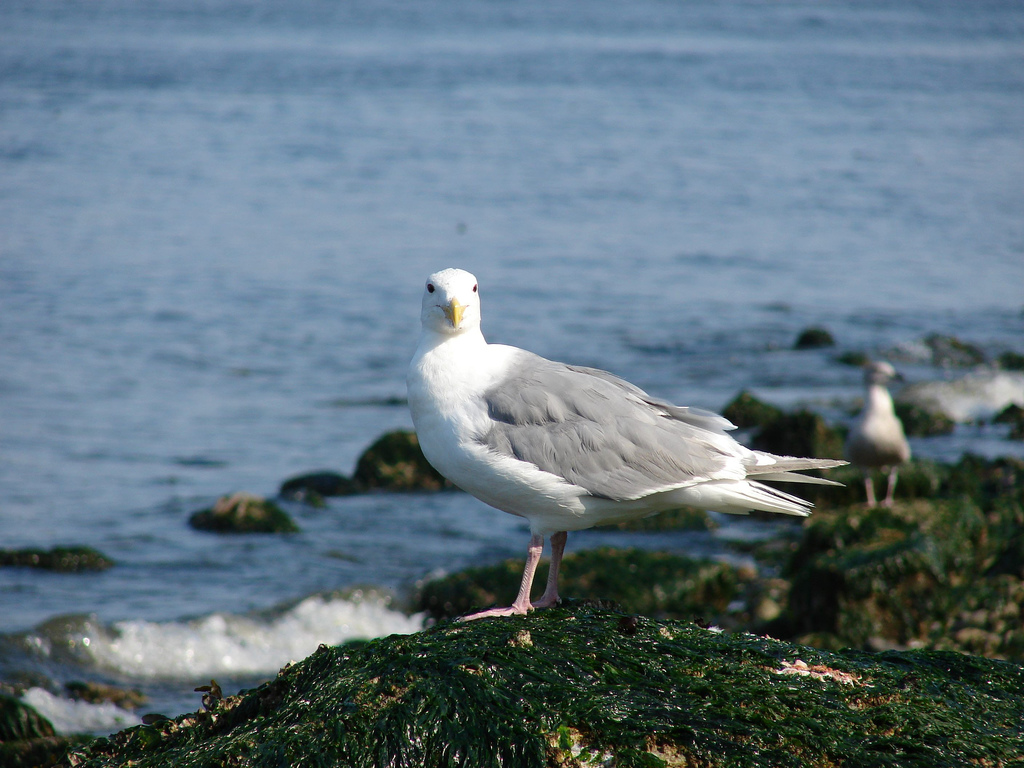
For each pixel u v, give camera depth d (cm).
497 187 3806
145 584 1227
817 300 2681
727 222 3425
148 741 546
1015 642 990
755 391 2044
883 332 2453
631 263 2941
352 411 1900
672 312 2539
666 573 1188
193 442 1719
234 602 1185
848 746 459
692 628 557
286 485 1555
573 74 7112
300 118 5069
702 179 4034
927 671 540
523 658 507
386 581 1248
